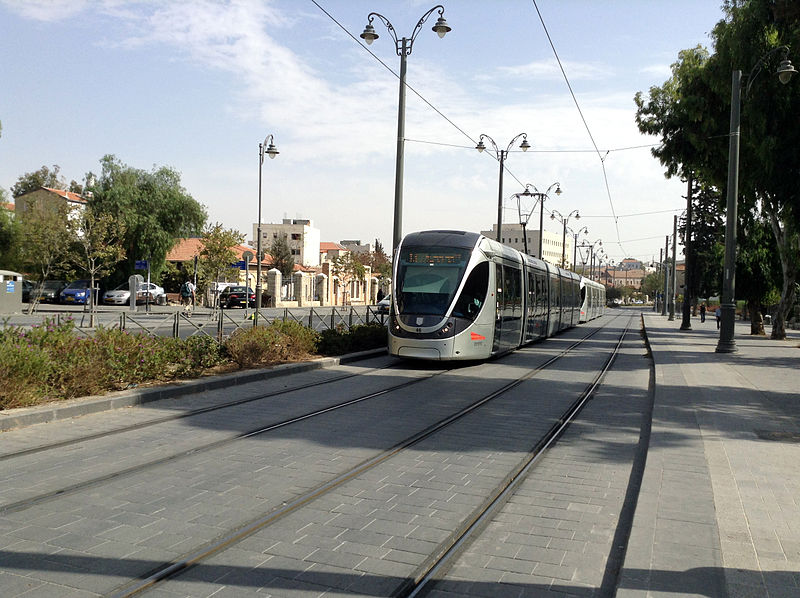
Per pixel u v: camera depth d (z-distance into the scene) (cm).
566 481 672
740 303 7019
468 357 1630
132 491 603
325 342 1745
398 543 494
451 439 853
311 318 1942
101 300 4847
